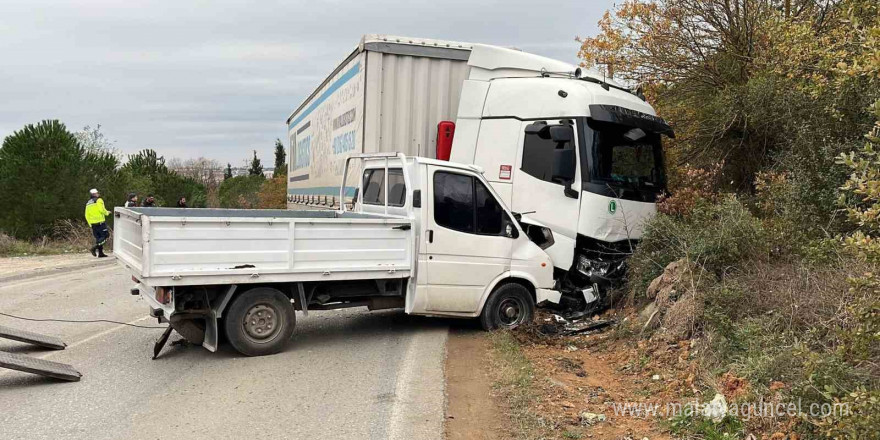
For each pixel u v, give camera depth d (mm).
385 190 8453
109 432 4840
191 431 4859
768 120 9672
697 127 10930
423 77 10328
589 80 9469
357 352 7195
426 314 7824
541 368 6547
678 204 9312
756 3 11094
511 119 9375
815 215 7598
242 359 6895
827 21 9523
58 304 10352
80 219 21375
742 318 6203
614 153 9047
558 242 8812
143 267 6117
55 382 6105
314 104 15797
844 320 5254
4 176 20562
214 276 6461
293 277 6898
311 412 5254
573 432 4781
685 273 7176
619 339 7430
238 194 45188
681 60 12031
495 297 8102
